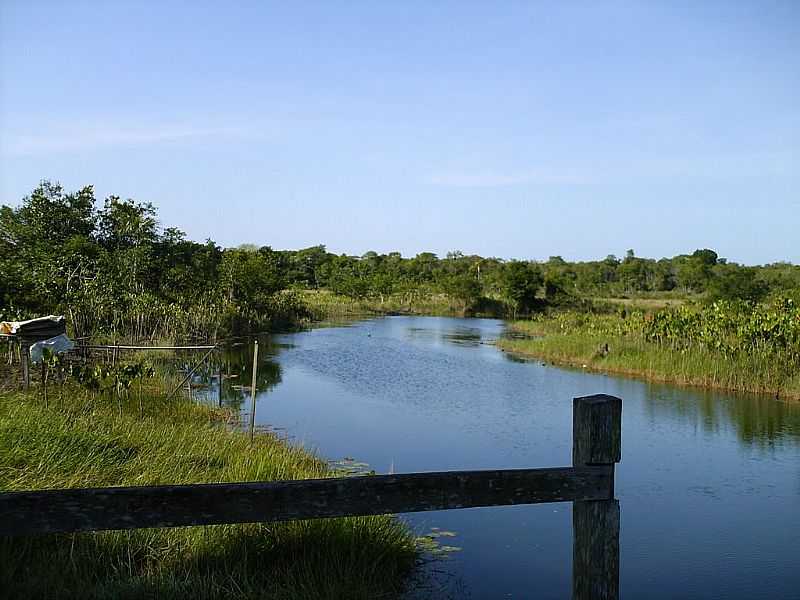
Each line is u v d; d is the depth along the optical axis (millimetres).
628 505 9719
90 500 2926
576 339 27906
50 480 6012
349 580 5363
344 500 3117
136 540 5324
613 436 3293
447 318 53562
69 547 5031
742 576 7273
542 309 54375
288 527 5762
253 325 36688
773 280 48094
